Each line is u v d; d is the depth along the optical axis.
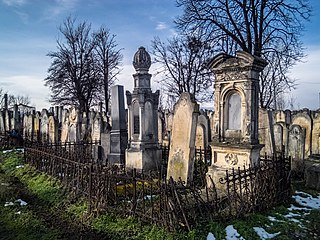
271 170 7.88
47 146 14.00
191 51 32.53
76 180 8.85
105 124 17.14
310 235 6.18
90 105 42.09
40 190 9.95
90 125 19.41
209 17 21.62
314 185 9.96
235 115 9.38
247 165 8.72
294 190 9.55
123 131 14.45
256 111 8.98
